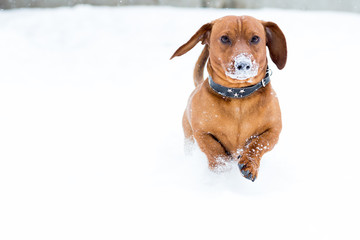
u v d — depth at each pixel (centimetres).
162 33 1020
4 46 939
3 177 397
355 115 562
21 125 547
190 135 424
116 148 468
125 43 963
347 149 448
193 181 369
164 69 812
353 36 992
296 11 1250
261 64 354
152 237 294
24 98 659
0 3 1318
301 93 661
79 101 649
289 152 440
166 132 512
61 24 1071
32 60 872
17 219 320
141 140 489
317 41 957
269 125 374
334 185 358
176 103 634
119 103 638
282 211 317
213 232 297
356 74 754
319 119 549
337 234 289
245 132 374
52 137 507
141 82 745
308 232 293
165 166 408
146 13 1171
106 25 1072
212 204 328
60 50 932
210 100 367
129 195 349
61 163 430
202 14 1170
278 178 376
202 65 442
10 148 473
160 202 334
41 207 337
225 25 354
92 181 383
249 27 349
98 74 794
